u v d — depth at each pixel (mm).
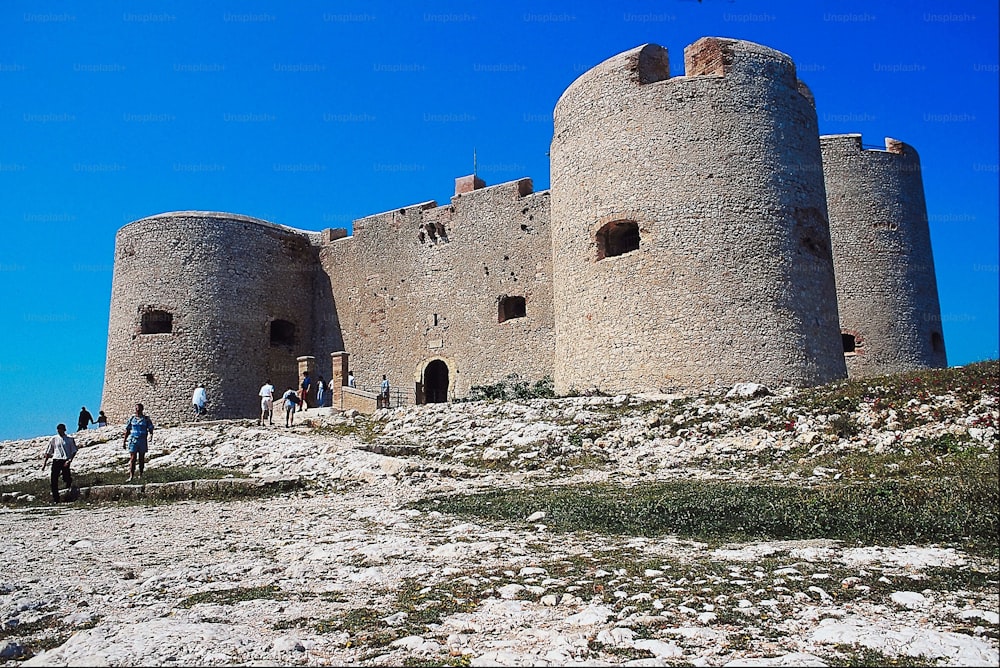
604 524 8727
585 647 4500
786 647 4461
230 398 32219
